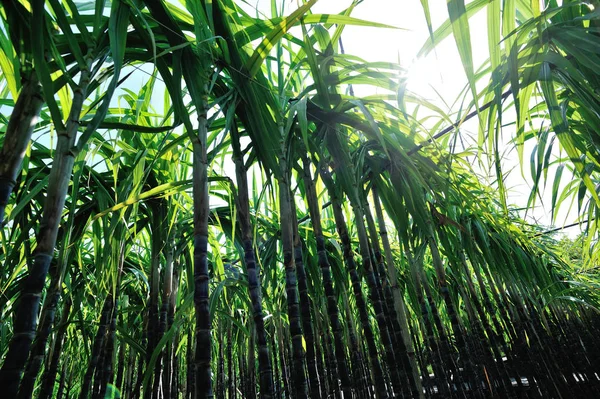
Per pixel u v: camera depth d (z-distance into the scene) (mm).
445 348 3133
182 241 2943
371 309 5605
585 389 4496
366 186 2826
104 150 2492
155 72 1469
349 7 1718
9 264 1863
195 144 1347
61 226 2414
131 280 4062
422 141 2146
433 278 4961
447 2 1183
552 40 1521
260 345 1467
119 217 1927
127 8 1194
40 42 913
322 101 1975
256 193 3018
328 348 3430
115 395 3439
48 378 2463
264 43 1546
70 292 2283
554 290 5188
